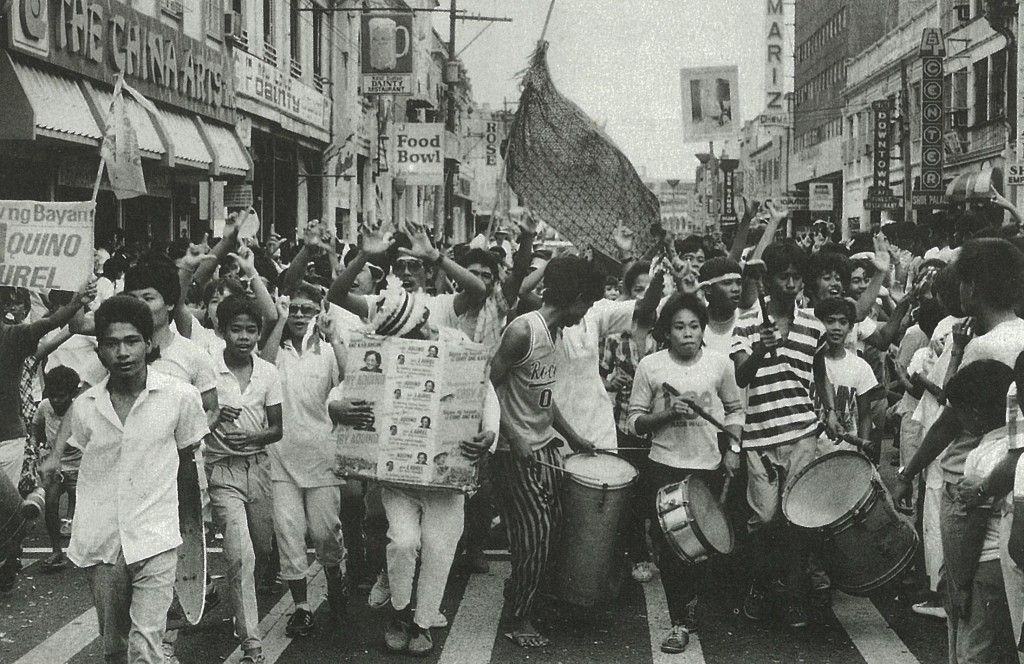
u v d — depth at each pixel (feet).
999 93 118.21
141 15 66.08
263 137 98.94
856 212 191.52
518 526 22.61
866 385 25.67
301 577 23.04
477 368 21.48
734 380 23.84
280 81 97.45
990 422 16.75
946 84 136.87
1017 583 15.62
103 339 17.44
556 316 22.56
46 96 53.26
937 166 131.13
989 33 120.57
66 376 29.22
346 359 22.08
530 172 29.30
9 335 22.70
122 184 31.68
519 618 22.76
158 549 17.49
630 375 28.91
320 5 113.91
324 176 112.57
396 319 21.35
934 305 27.35
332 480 22.98
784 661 21.68
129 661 17.37
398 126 99.96
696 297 23.84
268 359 24.79
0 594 25.70
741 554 26.20
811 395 25.22
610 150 29.43
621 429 29.09
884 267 31.81
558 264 22.45
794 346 25.14
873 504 22.06
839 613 24.61
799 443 24.39
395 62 115.03
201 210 83.76
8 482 20.47
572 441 23.94
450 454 21.38
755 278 27.66
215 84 80.02
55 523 27.48
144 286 20.81
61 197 62.28
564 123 29.27
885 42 171.22
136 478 17.56
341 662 21.72
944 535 17.47
